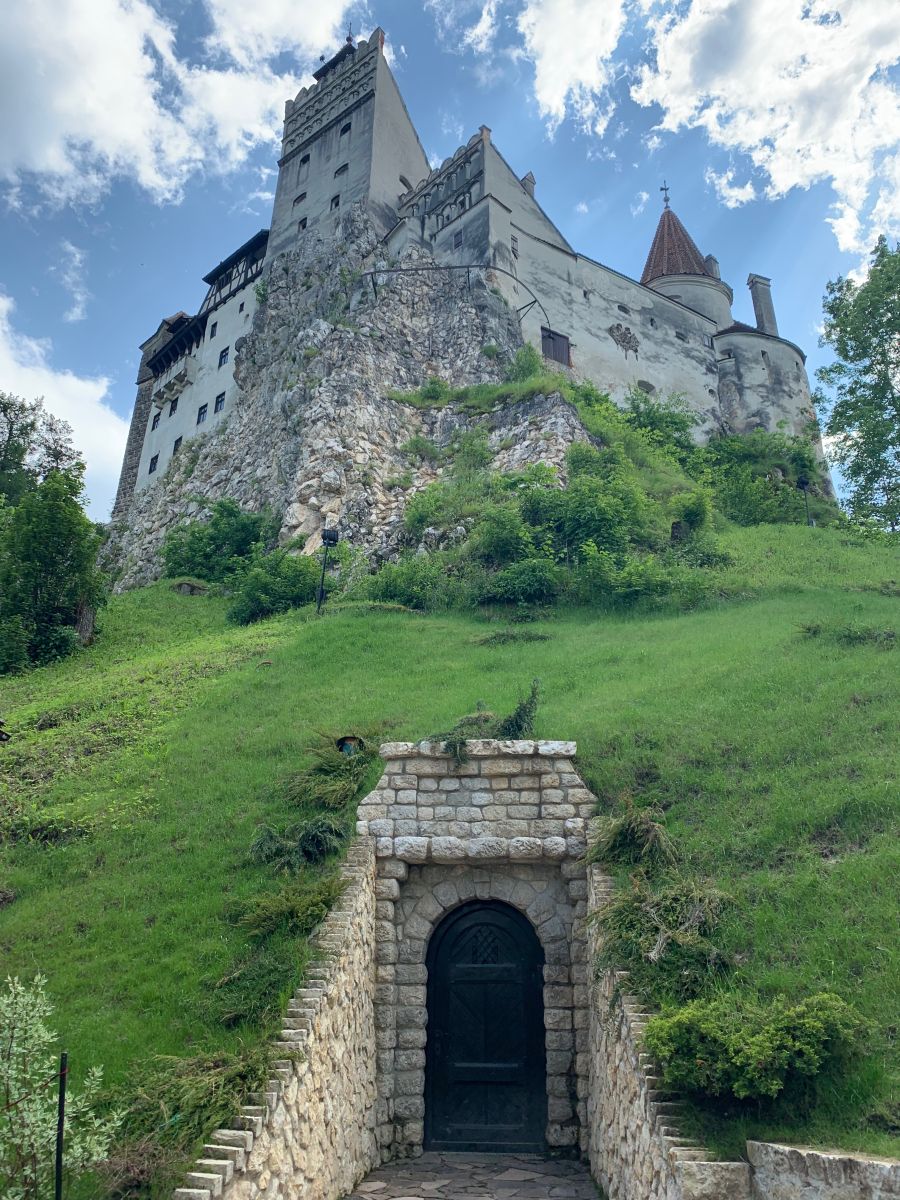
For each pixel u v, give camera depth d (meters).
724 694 14.71
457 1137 10.83
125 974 9.77
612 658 18.06
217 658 21.81
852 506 26.20
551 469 29.67
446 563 26.50
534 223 42.94
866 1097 6.96
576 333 42.00
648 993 8.52
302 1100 8.09
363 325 38.22
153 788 14.40
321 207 46.78
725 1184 6.37
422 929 11.54
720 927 9.21
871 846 10.07
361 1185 9.49
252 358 44.28
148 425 52.62
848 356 26.39
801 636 17.70
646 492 30.94
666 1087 7.33
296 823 12.14
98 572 28.23
